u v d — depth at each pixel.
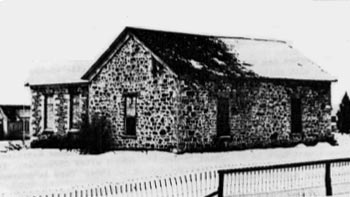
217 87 29.88
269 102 32.22
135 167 22.66
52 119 33.78
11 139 47.31
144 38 29.92
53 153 29.61
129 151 29.50
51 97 33.94
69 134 32.62
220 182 15.98
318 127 34.69
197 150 28.92
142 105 29.67
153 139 29.20
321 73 35.03
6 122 47.22
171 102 28.50
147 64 29.52
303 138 33.84
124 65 30.50
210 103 29.52
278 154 28.41
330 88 35.38
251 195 16.94
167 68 28.62
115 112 30.78
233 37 35.56
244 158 26.23
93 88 31.70
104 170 21.86
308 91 34.22
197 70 28.84
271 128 32.28
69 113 33.06
